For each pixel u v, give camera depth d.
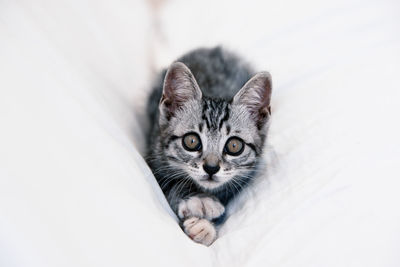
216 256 0.32
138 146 0.41
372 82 0.40
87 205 0.28
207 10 0.51
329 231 0.31
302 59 0.45
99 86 0.39
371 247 0.30
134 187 0.32
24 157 0.28
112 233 0.28
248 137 0.40
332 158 0.36
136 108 0.44
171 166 0.41
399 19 0.45
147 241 0.29
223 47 0.48
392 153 0.35
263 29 0.48
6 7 0.35
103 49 0.43
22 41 0.33
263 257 0.31
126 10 0.48
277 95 0.43
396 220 0.31
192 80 0.40
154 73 0.47
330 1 0.47
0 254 0.26
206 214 0.37
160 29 0.50
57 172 0.29
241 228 0.33
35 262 0.26
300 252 0.31
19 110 0.29
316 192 0.34
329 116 0.39
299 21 0.47
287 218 0.33
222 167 0.39
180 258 0.30
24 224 0.26
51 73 0.33
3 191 0.27
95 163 0.31
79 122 0.32
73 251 0.27
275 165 0.38
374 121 0.37
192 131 0.40
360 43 0.43
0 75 0.30
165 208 0.35
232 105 0.41
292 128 0.40
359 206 0.32
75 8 0.42
